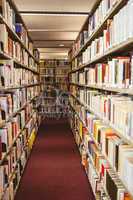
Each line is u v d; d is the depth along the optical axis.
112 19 2.43
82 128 4.81
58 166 4.43
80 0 3.92
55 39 7.38
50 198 3.20
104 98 2.66
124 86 1.91
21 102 4.09
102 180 2.67
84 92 4.59
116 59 2.16
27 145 4.80
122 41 1.91
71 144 6.03
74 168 4.33
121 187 1.97
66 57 11.61
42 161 4.71
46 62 11.40
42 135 7.07
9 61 3.13
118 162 2.00
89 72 4.04
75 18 4.98
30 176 3.95
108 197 2.30
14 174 3.24
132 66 1.73
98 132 2.92
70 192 3.38
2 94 3.04
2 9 2.63
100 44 2.97
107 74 2.56
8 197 2.76
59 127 8.32
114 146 2.13
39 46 8.83
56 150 5.49
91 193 3.35
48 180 3.79
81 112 5.08
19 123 3.84
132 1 1.63
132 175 1.61
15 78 3.47
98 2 3.23
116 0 2.09
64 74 11.40
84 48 4.90
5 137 2.65
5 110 2.61
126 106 1.91
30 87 5.98
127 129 1.75
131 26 1.65
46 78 11.38
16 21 4.26
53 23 5.37
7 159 2.77
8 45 2.96
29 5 4.16
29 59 5.78
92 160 3.47
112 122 2.26
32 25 5.53
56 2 4.01
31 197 3.22
